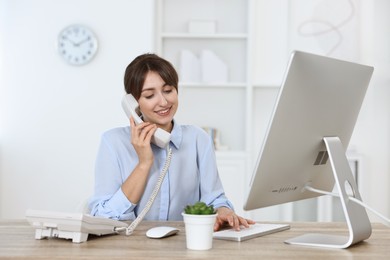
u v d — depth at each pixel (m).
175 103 1.90
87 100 4.05
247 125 3.89
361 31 4.05
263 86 3.94
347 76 1.53
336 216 3.70
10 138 4.06
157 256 1.24
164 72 1.85
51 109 4.06
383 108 4.07
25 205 4.05
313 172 1.59
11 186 4.05
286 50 4.04
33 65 4.06
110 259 1.21
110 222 1.50
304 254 1.30
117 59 4.04
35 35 4.06
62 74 4.05
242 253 1.29
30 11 4.05
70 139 4.05
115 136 1.93
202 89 4.11
